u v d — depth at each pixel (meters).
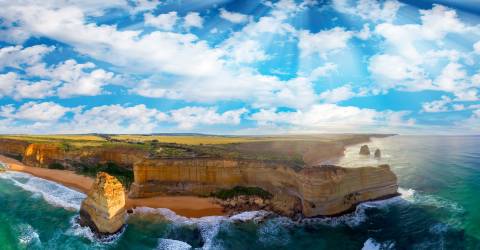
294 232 38.44
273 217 42.50
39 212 47.78
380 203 44.19
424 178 55.94
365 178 44.34
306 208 41.09
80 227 41.84
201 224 41.66
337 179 41.44
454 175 56.00
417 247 32.47
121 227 40.53
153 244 37.06
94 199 40.25
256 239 37.34
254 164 49.66
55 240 38.66
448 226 35.50
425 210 40.69
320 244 35.34
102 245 37.28
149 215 45.03
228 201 47.84
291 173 45.34
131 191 52.22
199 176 51.12
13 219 44.88
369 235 36.31
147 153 64.50
